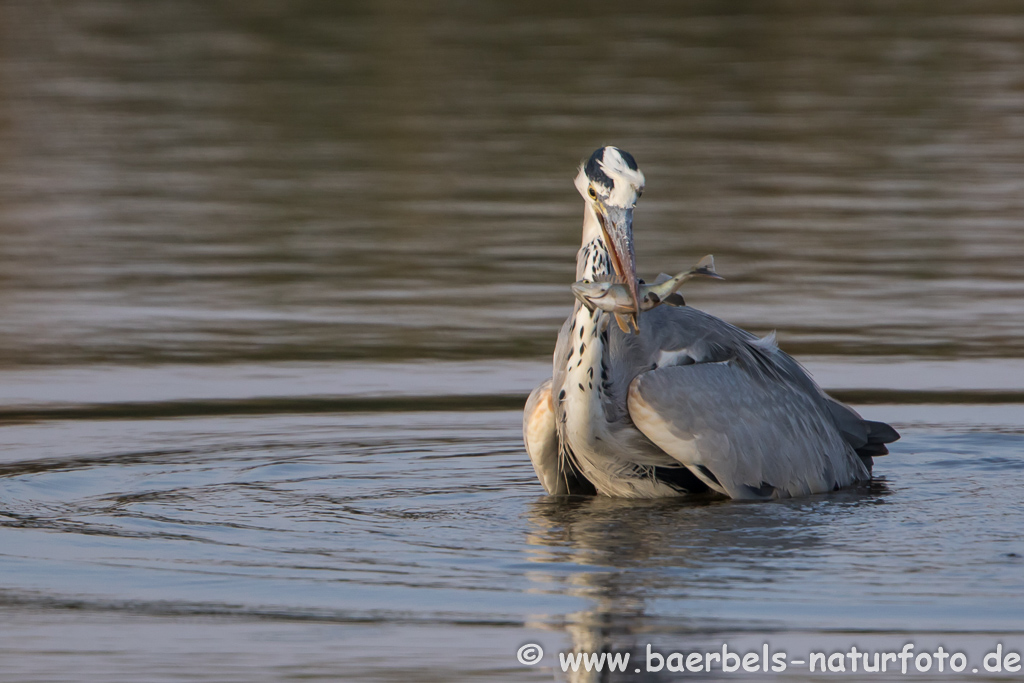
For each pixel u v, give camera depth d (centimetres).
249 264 2064
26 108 3391
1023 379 1473
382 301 1847
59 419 1332
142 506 1049
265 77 3806
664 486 1116
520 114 3250
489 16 4834
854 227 2255
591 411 1066
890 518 1012
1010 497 1077
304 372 1516
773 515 1027
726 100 3397
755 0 5200
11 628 798
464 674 741
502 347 1619
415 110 3338
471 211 2403
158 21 4838
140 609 830
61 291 1903
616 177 1065
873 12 4941
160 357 1580
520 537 969
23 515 1023
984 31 4475
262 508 1046
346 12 4994
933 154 2839
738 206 2400
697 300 1827
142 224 2322
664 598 832
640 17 4812
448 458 1212
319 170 2752
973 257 2062
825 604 818
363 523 1005
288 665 753
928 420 1329
